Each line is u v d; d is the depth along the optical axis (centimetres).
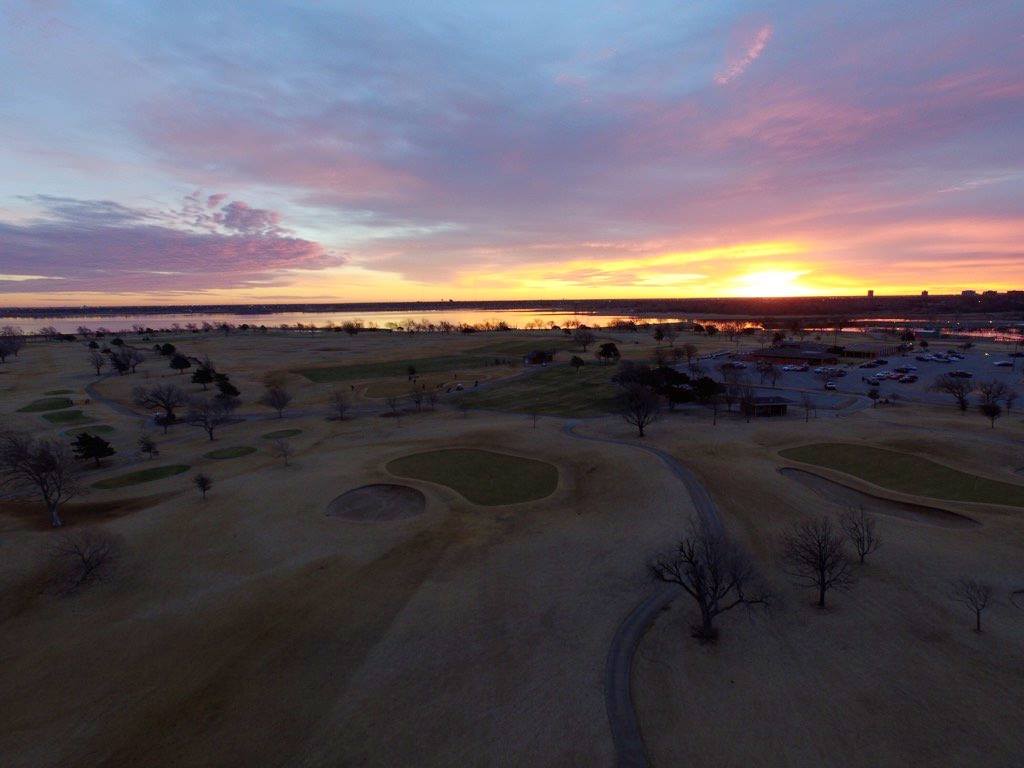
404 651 3325
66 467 5988
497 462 7075
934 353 16038
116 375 15225
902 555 4200
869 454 6725
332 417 10569
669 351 17175
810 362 15250
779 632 3394
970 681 2903
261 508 5500
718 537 4197
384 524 5159
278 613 3734
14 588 4084
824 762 2459
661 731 2681
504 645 3362
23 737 2741
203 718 2848
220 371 15900
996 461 6269
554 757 2547
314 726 2778
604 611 3681
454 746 2627
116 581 4175
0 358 17675
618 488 5816
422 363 17100
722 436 7712
